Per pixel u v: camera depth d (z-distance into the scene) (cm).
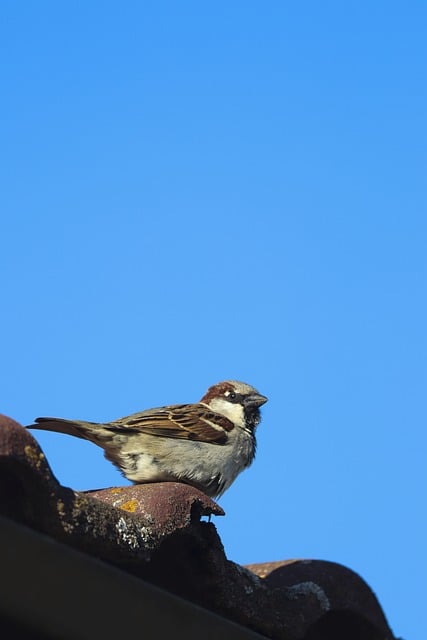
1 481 560
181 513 702
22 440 561
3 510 555
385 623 882
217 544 715
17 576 576
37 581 584
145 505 698
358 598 868
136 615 648
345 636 880
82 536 587
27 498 559
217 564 705
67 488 595
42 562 568
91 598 614
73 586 598
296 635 787
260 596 755
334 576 874
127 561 631
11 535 539
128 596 623
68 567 580
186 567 701
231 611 722
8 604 602
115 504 709
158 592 633
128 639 679
